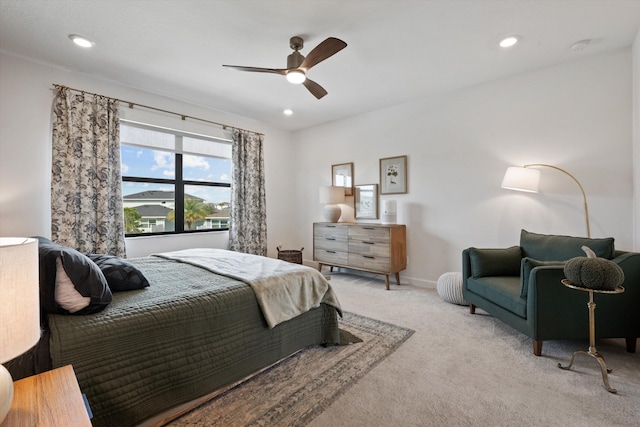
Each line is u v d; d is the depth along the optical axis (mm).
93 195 3002
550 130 2932
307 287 2088
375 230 3803
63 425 685
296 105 4043
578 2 1982
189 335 1467
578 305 1937
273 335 1848
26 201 2711
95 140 3037
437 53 2662
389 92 3588
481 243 3369
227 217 4527
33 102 2742
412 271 3936
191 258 2549
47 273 1291
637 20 2182
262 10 2059
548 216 2957
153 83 3283
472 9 2051
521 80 3084
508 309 2240
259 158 4672
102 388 1193
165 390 1373
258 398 1575
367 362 1940
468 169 3453
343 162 4664
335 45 1985
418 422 1390
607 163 2658
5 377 670
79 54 2648
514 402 1524
